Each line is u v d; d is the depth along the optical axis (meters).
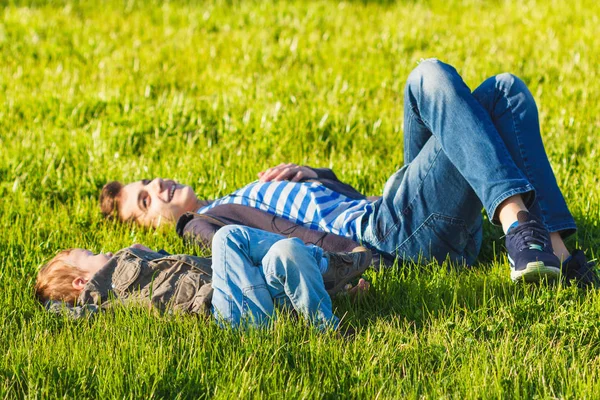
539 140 3.76
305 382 2.90
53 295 3.80
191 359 3.11
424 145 3.92
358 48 8.77
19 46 9.34
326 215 4.10
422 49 8.86
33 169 5.86
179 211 4.65
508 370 2.93
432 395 2.81
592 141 5.82
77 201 5.35
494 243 4.11
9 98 7.45
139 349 3.16
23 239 4.75
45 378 3.02
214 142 6.41
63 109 7.10
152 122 6.63
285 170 4.39
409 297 3.64
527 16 9.92
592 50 8.17
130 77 8.02
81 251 3.92
